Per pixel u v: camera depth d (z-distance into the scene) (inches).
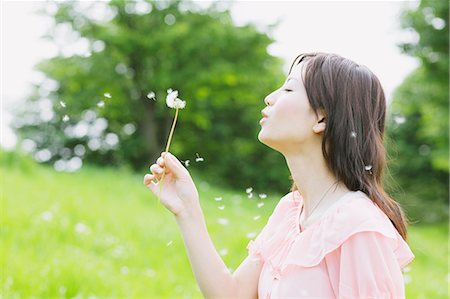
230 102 802.8
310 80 77.7
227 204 382.0
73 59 720.3
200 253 82.4
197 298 179.9
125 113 772.0
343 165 76.9
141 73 746.8
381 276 70.6
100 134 820.6
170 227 269.6
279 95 79.8
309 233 76.0
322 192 78.7
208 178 789.2
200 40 701.3
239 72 712.4
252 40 722.2
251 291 85.4
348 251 72.1
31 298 152.1
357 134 77.2
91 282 171.5
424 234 486.6
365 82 78.8
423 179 813.9
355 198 75.6
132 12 735.1
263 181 794.8
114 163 806.5
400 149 802.2
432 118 651.5
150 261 217.2
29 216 228.8
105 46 732.7
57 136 827.4
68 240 217.9
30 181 306.7
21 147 356.8
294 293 74.4
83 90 761.6
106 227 248.1
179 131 797.9
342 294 71.4
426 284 249.4
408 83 684.7
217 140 807.7
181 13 730.2
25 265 172.4
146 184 84.3
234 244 252.2
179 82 711.7
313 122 77.5
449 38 634.2
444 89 652.7
